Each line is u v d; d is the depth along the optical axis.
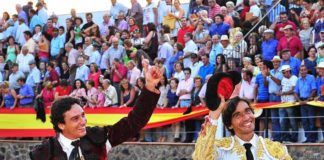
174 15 23.77
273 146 6.89
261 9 22.31
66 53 24.30
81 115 5.87
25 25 26.66
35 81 23.70
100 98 21.05
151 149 19.08
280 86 17.61
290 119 17.17
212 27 21.44
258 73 18.06
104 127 6.04
